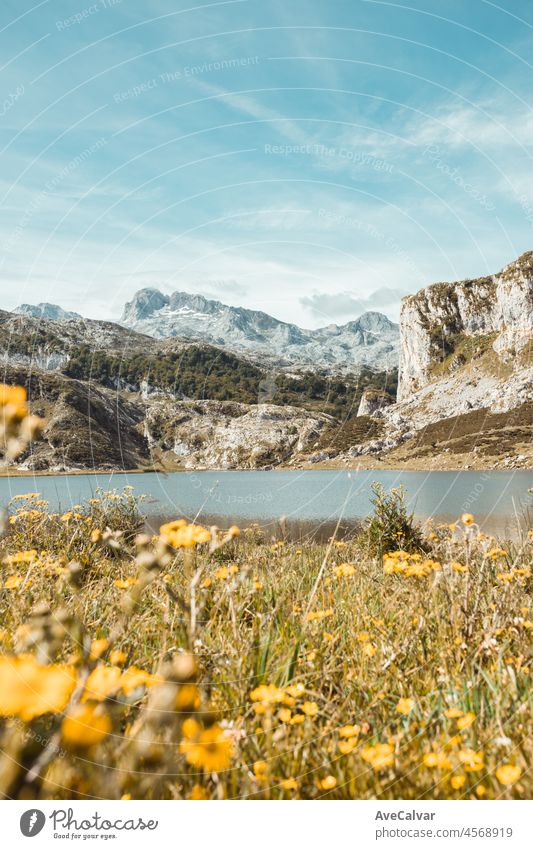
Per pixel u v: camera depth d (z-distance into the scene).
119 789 0.95
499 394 85.50
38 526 5.44
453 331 114.62
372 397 81.50
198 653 1.88
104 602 2.69
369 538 7.13
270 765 1.44
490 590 2.97
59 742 0.87
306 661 2.10
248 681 1.83
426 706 1.87
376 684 1.98
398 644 2.26
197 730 0.84
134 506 7.16
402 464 62.94
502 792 1.43
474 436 71.19
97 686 0.92
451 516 15.98
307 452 51.22
